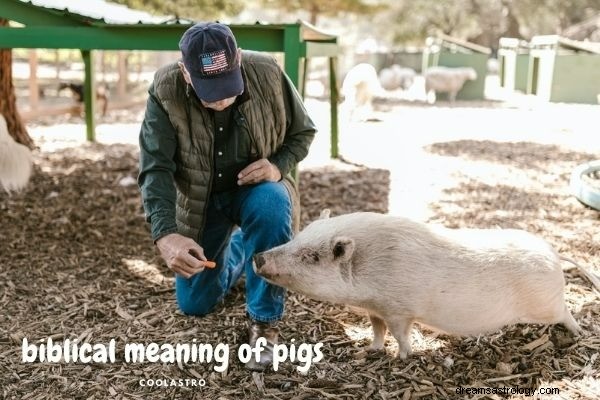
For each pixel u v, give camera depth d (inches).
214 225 132.3
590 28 994.7
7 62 305.1
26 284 161.3
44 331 136.7
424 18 1211.2
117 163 309.1
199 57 103.7
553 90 647.8
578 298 145.0
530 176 285.3
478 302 112.5
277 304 122.2
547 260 117.6
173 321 139.6
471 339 128.0
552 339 126.0
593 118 510.0
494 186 265.3
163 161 119.1
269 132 124.7
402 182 274.8
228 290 149.9
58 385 116.2
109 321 140.7
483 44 1347.2
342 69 906.1
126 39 188.1
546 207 229.0
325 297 112.8
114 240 196.2
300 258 112.0
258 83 122.0
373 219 115.7
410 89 823.1
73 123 462.6
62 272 169.6
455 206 233.8
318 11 764.6
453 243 115.0
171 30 185.6
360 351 124.2
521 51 796.6
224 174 126.1
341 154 343.6
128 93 629.3
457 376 115.9
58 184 265.3
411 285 110.4
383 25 1216.2
